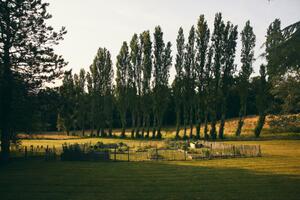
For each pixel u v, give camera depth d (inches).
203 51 2714.1
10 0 1229.7
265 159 1341.0
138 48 2992.1
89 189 802.8
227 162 1270.9
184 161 1317.7
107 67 3314.5
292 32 455.5
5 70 1192.2
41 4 1314.0
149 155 1515.7
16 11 1222.3
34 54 1270.9
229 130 3038.9
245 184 842.8
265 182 864.9
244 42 2711.6
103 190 791.7
